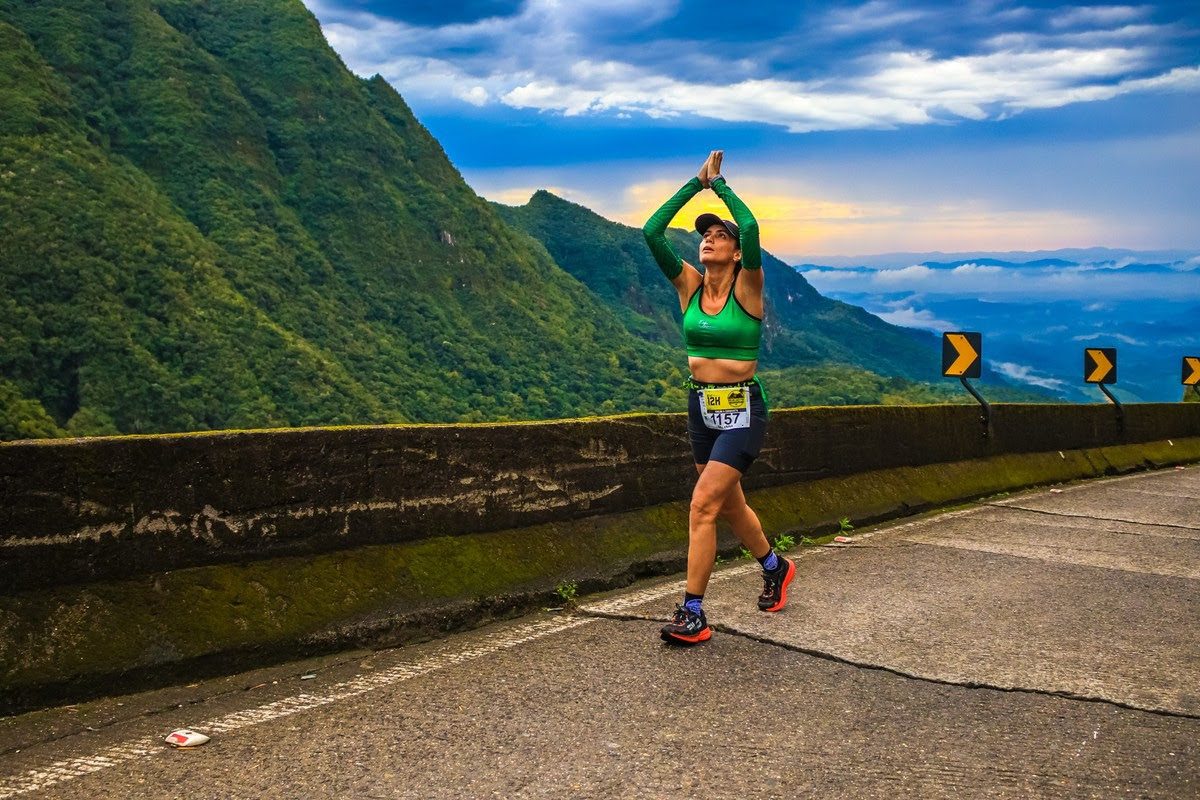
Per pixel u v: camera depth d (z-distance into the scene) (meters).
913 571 6.33
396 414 139.12
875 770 3.13
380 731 3.43
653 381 196.50
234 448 4.32
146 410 114.25
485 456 5.44
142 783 2.97
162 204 153.88
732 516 5.04
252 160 183.12
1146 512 9.32
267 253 161.12
